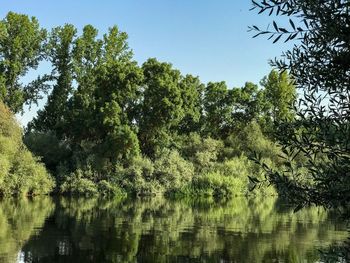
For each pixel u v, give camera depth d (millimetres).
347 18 3191
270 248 16516
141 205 32906
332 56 3395
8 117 36656
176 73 48094
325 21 3273
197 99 54188
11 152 35156
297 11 3395
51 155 43812
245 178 45719
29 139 43875
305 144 3605
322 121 3535
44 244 16312
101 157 42906
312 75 3580
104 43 54469
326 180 3457
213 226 22047
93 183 41188
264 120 57094
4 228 19312
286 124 3795
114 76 44844
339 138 3430
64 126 46500
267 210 30844
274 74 58094
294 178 3699
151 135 47125
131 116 45812
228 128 58594
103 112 42844
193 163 48750
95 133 45531
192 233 19812
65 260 13984
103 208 29578
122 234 19094
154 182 43219
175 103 46031
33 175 36688
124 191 42188
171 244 17172
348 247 3680
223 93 57375
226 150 52344
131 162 43219
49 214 24828
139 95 46094
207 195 44812
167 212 28125
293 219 25297
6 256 14133
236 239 18453
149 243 17281
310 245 17141
